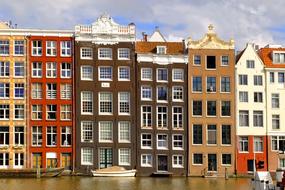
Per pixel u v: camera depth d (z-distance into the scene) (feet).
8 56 276.21
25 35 277.23
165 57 282.97
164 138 280.51
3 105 274.98
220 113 283.59
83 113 276.21
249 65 288.92
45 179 245.24
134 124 278.26
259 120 287.28
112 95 278.26
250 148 284.41
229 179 262.06
